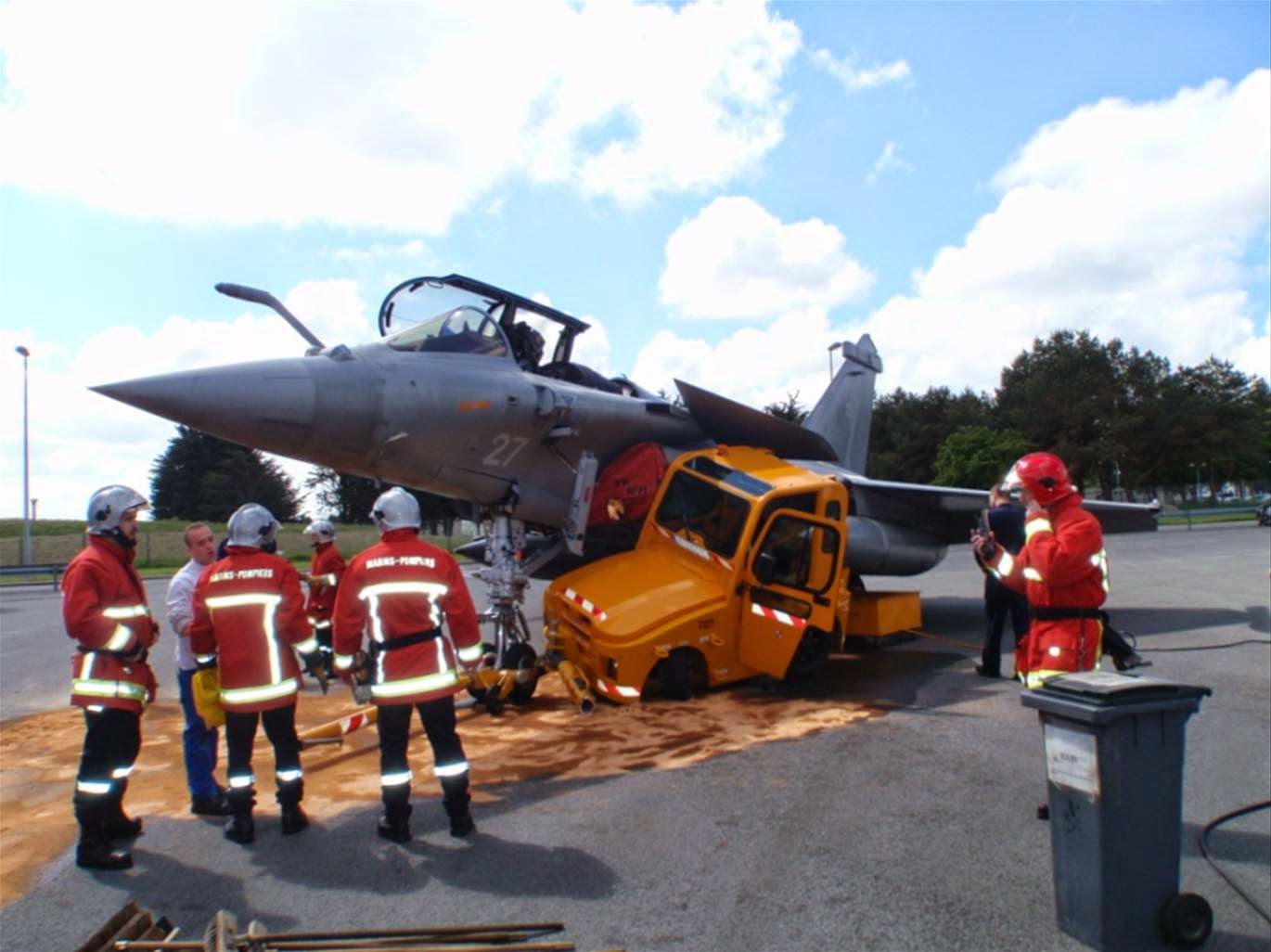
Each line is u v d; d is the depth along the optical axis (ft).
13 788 19.54
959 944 11.23
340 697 29.27
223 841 15.69
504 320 31.96
